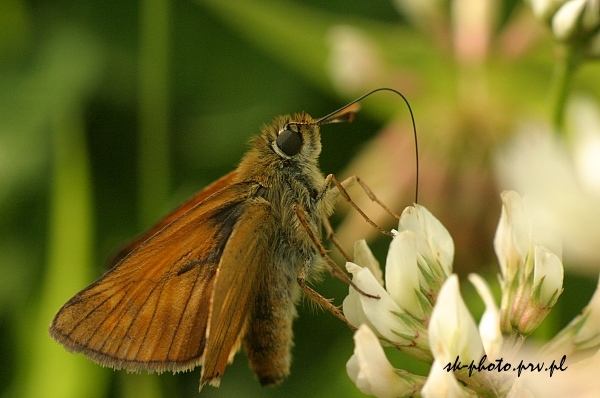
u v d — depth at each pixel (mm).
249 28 269
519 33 263
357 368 227
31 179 270
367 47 265
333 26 268
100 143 277
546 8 242
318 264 242
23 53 277
